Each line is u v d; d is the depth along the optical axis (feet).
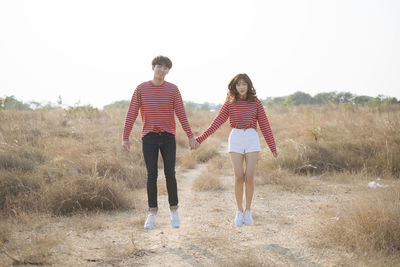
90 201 16.46
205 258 11.00
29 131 31.35
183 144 36.35
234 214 16.14
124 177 21.88
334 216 13.84
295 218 15.21
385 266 9.88
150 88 13.28
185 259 10.91
